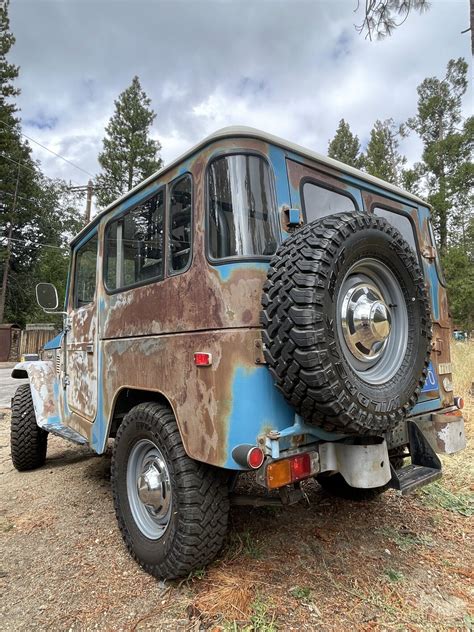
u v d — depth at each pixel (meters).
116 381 2.90
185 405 2.19
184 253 2.34
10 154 29.33
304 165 2.41
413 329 2.34
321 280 1.83
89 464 4.68
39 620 2.10
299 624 1.97
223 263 2.06
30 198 32.28
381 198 2.92
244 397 1.93
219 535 2.23
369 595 2.19
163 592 2.25
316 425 1.96
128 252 2.94
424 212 3.33
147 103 29.30
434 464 2.50
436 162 25.38
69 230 37.84
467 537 2.86
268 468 1.89
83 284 3.76
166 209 2.51
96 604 2.20
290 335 1.80
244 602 2.10
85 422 3.48
